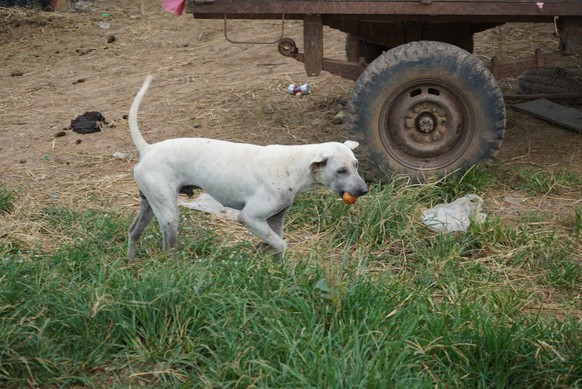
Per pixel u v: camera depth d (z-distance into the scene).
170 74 9.36
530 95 8.00
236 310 5.48
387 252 6.39
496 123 6.94
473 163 7.02
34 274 5.86
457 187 6.96
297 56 7.09
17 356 5.31
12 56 10.05
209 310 5.51
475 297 5.84
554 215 6.82
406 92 6.94
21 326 5.42
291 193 5.93
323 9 6.83
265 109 8.37
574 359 5.39
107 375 5.36
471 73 6.86
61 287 5.73
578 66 8.81
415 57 6.86
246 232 6.57
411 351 5.37
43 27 10.92
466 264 6.25
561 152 7.58
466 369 5.39
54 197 7.05
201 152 5.94
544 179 7.14
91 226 6.57
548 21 7.09
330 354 5.22
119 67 9.66
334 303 5.50
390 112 6.97
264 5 6.83
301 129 7.98
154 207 5.97
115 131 8.12
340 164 5.83
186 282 5.64
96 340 5.45
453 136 7.00
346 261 6.05
